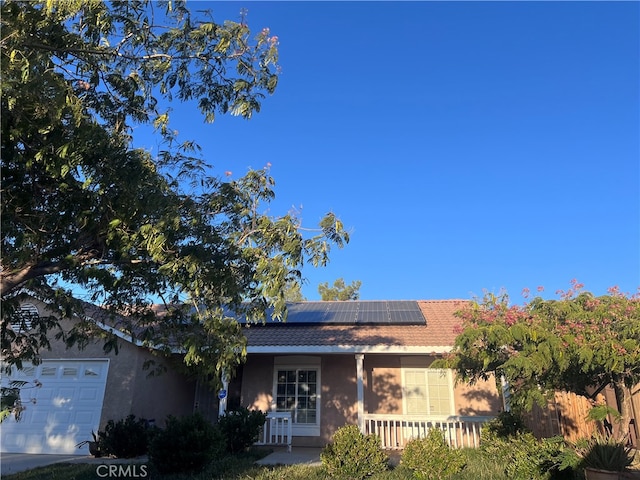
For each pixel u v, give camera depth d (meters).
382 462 9.34
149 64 6.91
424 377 14.61
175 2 6.45
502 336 8.24
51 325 7.06
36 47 5.30
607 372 8.09
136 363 13.38
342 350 13.26
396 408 14.39
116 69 6.74
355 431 9.61
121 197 5.77
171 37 6.69
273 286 5.89
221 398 12.82
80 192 5.87
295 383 15.02
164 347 7.45
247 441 11.88
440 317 15.97
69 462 11.24
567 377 8.71
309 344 13.53
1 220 5.34
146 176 5.93
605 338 7.86
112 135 6.14
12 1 5.07
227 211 6.88
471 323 9.36
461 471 8.93
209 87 7.05
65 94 5.32
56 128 5.29
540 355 7.79
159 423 14.16
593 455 7.66
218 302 7.01
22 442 13.27
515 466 8.46
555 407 13.77
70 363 13.82
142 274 6.56
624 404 8.80
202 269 6.01
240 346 7.03
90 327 7.57
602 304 8.48
